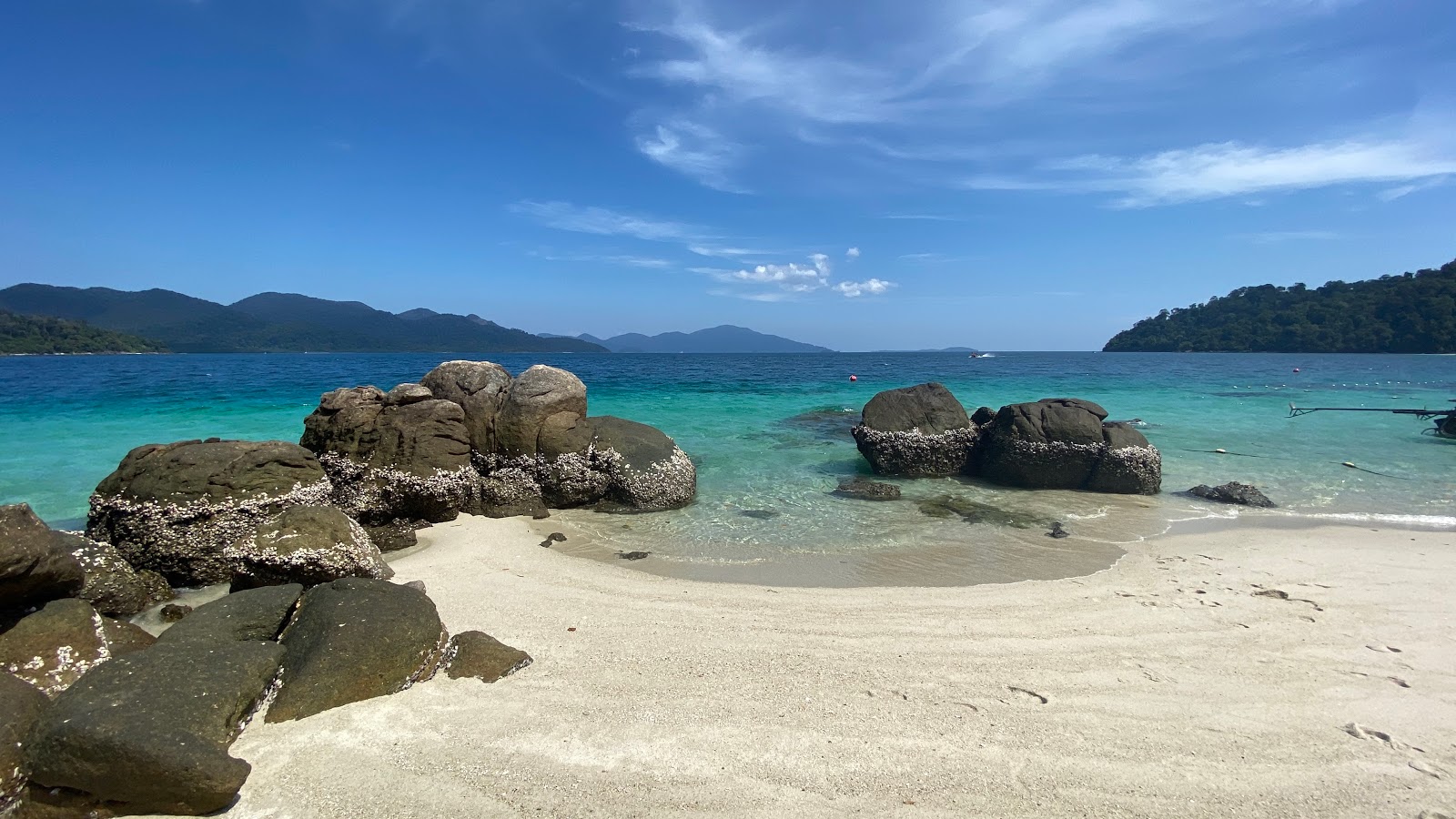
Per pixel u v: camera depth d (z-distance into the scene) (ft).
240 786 13.99
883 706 17.67
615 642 21.83
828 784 14.32
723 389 116.37
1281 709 17.74
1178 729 16.72
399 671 18.24
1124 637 22.38
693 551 33.71
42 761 13.28
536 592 26.73
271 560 23.97
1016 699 18.15
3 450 54.13
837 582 28.78
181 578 29.01
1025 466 47.96
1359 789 14.44
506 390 44.78
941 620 23.91
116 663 15.69
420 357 379.55
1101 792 14.20
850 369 203.62
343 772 14.69
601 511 41.65
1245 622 23.61
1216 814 13.62
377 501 37.45
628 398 99.45
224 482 30.32
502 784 14.28
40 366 175.83
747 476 50.96
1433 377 160.76
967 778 14.57
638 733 16.25
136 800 13.24
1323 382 143.43
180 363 208.95
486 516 40.37
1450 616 24.23
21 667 17.15
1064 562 31.50
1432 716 17.44
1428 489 47.24
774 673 19.57
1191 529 37.68
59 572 19.86
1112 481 46.21
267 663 17.20
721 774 14.66
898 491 45.32
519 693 18.17
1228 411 90.02
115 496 29.73
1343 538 35.40
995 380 145.28
